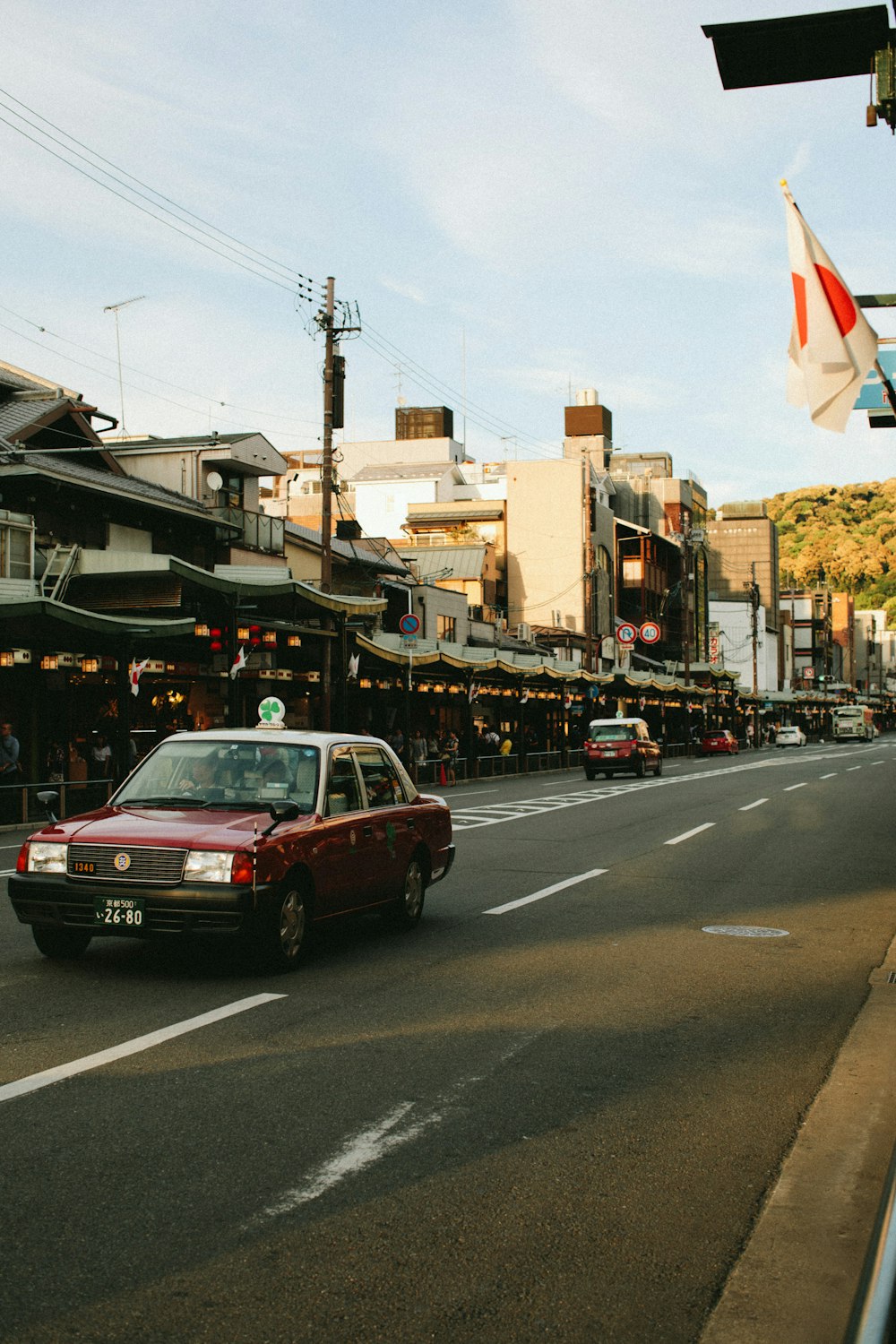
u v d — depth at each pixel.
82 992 7.08
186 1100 5.06
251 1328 3.15
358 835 8.57
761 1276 3.55
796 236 8.35
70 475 25.45
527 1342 3.13
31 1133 4.62
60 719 24.73
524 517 66.56
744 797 27.52
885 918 10.62
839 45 7.33
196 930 7.14
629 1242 3.78
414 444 74.31
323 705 28.62
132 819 7.72
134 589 25.39
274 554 35.25
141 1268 3.48
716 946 9.10
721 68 7.68
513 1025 6.52
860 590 177.62
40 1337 3.07
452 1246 3.70
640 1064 5.83
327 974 7.75
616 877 13.23
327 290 28.73
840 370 8.24
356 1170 4.31
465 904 11.15
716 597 106.94
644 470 93.38
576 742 53.16
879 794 28.77
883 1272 2.29
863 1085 5.54
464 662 36.31
